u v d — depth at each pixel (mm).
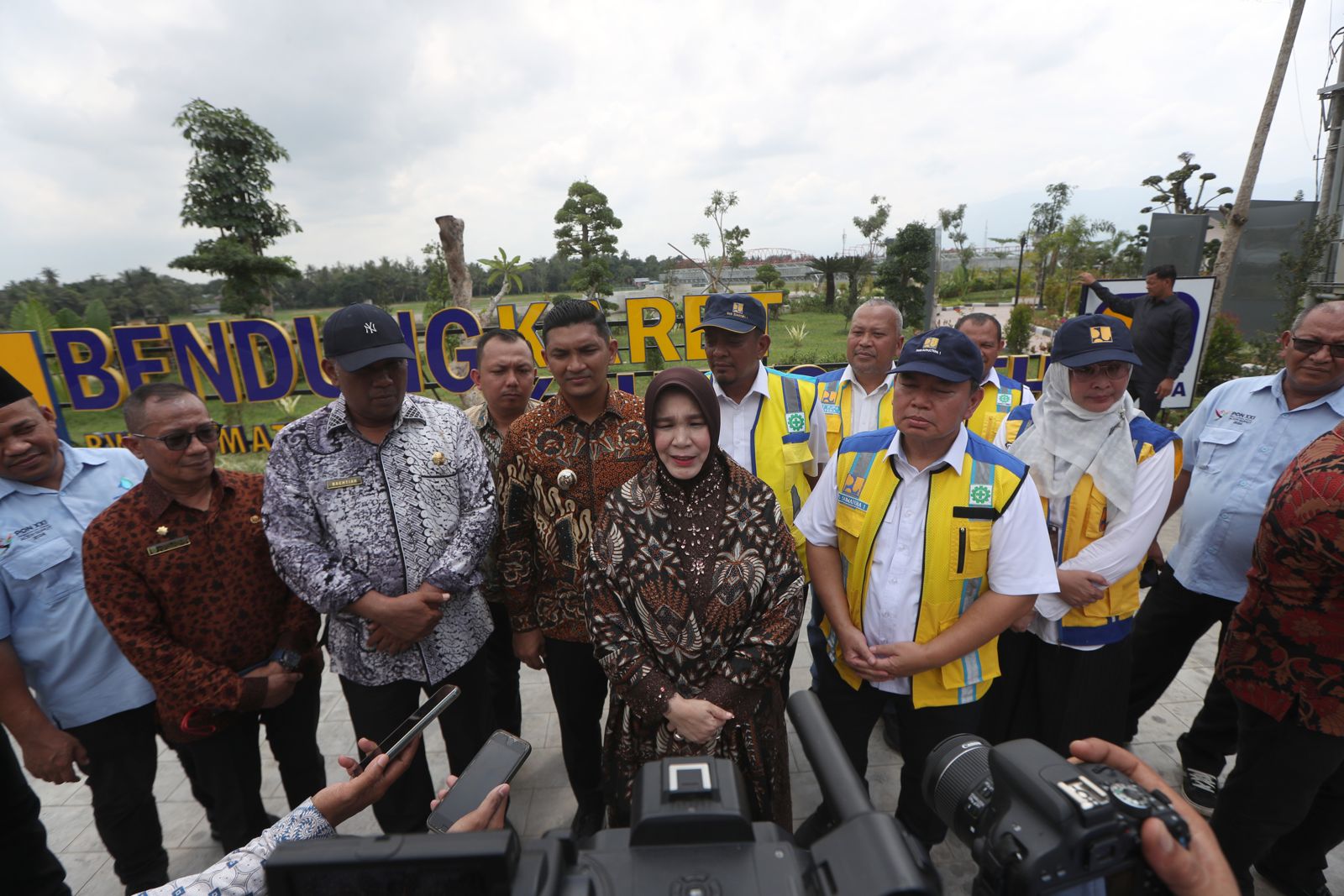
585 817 2307
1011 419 2404
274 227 20719
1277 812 1749
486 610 2211
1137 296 5883
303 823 1143
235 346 8477
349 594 1827
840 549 2039
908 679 1873
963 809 1041
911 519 1833
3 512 1840
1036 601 2021
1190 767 2404
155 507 1804
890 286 26594
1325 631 1591
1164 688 2551
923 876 647
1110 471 1963
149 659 1769
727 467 1774
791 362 18984
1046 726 2135
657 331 8641
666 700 1577
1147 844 805
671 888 744
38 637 1853
